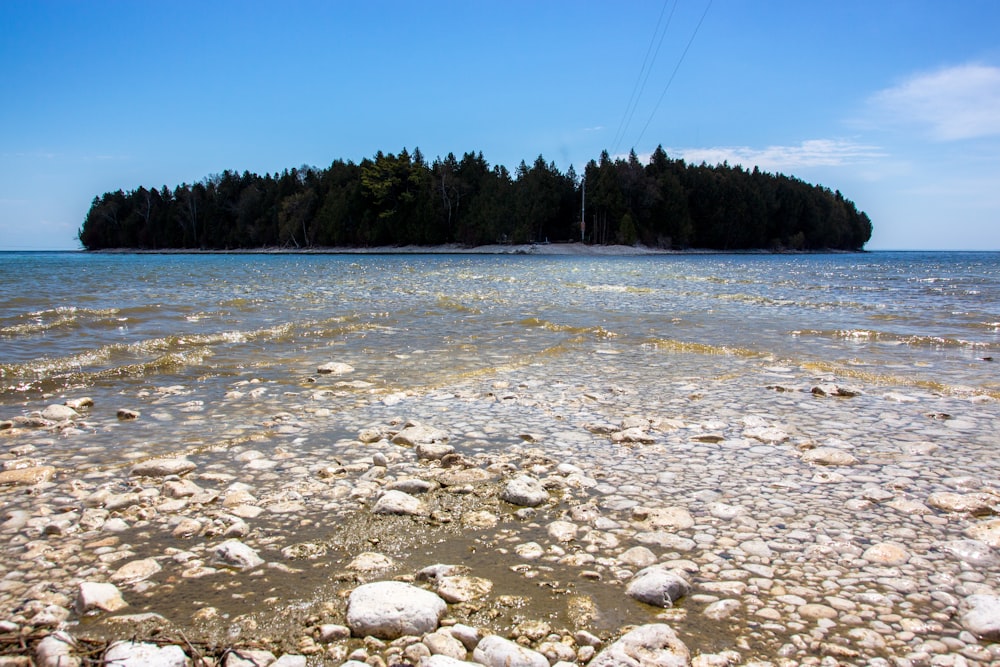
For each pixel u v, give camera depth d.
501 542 3.85
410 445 5.80
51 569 3.49
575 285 27.78
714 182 135.00
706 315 16.00
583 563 3.57
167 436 6.09
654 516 4.17
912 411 7.02
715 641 2.81
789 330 13.34
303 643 2.80
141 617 2.96
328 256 110.25
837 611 3.04
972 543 3.72
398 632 2.87
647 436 5.97
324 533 3.97
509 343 11.90
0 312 15.24
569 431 6.28
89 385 8.33
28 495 4.56
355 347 11.38
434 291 24.05
